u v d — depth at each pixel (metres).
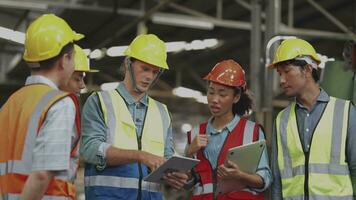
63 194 2.81
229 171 3.51
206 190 3.78
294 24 9.96
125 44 10.58
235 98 3.87
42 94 2.75
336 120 3.56
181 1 8.91
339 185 3.50
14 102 2.84
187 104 15.25
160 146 3.65
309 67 3.62
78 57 4.04
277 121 3.75
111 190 3.50
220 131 3.86
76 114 2.81
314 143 3.56
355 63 4.34
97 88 12.91
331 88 4.42
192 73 12.86
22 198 2.63
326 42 10.38
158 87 13.91
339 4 8.95
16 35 7.89
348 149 3.53
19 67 11.38
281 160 3.66
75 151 2.87
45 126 2.69
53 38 2.83
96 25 9.30
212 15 9.50
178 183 3.40
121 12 8.62
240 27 8.84
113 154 3.40
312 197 3.51
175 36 10.47
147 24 9.59
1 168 2.78
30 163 2.69
